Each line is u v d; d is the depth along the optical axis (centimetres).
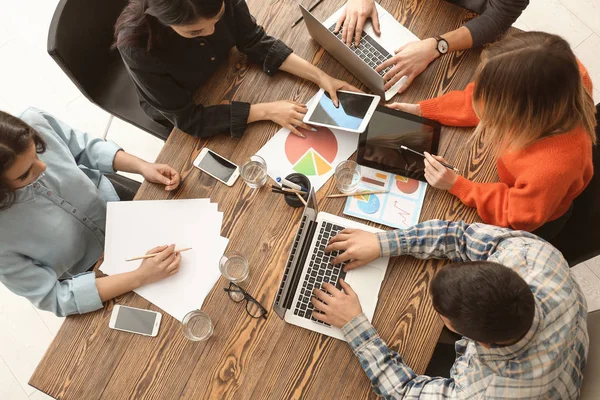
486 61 110
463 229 127
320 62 154
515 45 107
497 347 102
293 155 144
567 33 243
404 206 136
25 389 215
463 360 117
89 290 131
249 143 147
